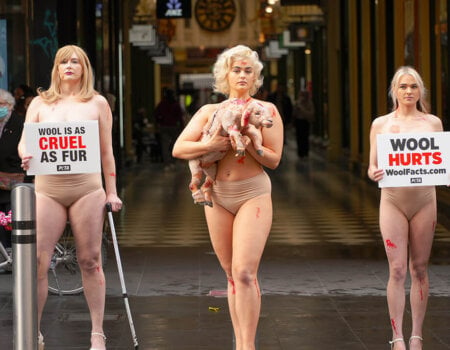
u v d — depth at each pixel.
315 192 23.53
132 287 11.41
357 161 28.86
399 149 8.09
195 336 9.02
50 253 8.31
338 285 11.50
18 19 17.80
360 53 28.44
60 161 8.18
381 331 9.20
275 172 30.00
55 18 17.78
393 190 8.12
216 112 7.35
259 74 7.57
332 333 9.14
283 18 44.50
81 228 8.31
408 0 21.11
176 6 37.72
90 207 8.30
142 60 45.66
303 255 13.87
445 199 17.31
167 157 33.59
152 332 9.20
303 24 39.78
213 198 7.62
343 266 12.85
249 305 7.44
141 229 17.08
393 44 23.36
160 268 12.75
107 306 10.37
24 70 17.78
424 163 8.09
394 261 8.14
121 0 33.09
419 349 8.24
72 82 8.42
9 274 12.27
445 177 8.09
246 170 7.50
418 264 8.25
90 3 21.98
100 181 8.38
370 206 20.41
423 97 8.30
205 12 64.19
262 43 59.66
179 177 28.94
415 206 8.12
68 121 8.23
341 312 10.02
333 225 17.38
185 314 9.95
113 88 28.62
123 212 19.94
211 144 7.32
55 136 8.18
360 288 11.30
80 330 9.30
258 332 9.18
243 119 7.17
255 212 7.48
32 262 6.99
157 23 46.47
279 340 8.88
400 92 8.24
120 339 8.94
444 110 17.67
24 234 6.97
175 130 33.50
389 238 8.16
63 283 11.05
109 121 8.52
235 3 64.50
